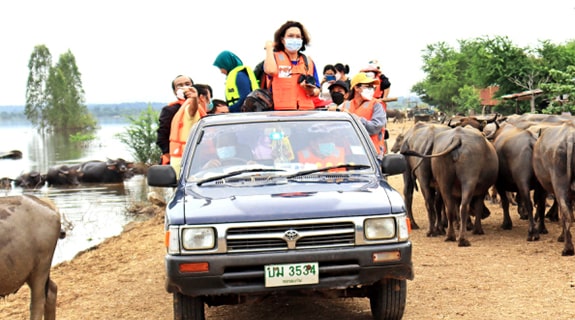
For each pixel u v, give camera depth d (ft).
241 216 19.17
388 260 19.38
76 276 33.94
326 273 19.25
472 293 25.67
